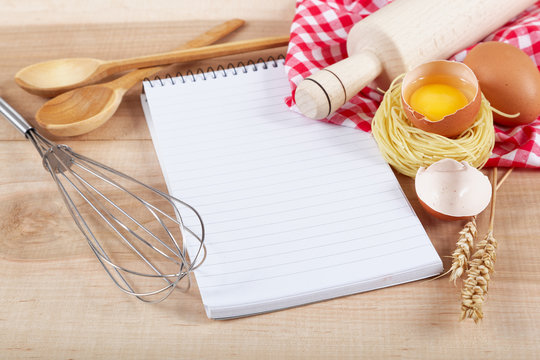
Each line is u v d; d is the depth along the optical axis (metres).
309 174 0.85
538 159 0.84
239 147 0.89
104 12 1.14
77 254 0.80
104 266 0.75
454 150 0.81
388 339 0.71
